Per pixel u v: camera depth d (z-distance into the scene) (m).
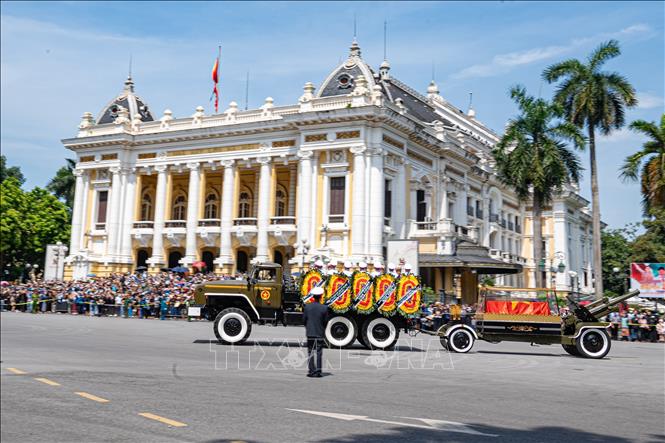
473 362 17.91
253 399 10.41
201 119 53.38
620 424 9.29
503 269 47.03
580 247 84.38
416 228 48.75
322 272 21.11
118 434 7.84
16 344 19.19
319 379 13.23
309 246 43.22
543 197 41.62
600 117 40.41
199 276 44.81
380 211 43.75
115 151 55.53
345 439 7.71
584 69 40.41
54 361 15.14
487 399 11.20
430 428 8.49
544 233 77.06
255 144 50.25
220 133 51.25
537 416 9.70
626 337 31.73
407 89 59.47
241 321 20.80
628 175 37.12
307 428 8.27
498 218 68.56
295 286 21.84
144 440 7.54
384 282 20.95
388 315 20.77
